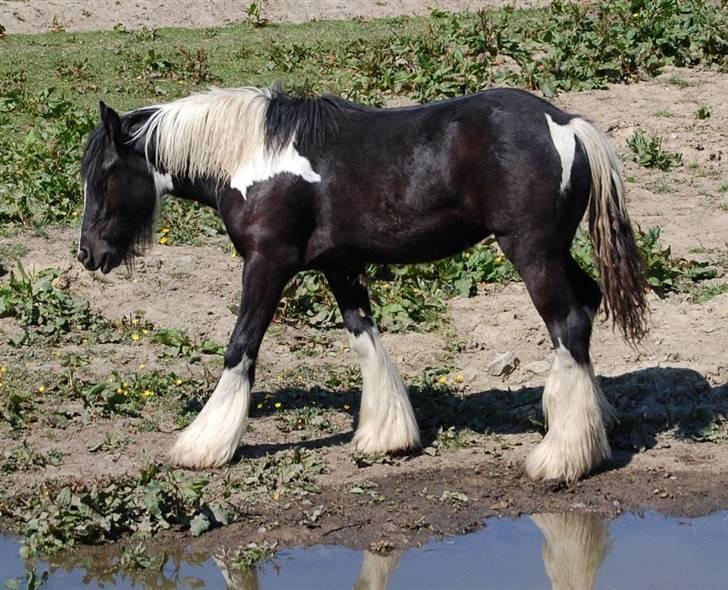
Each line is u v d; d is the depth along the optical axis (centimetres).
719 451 1040
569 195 938
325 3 2606
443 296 1361
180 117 1009
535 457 991
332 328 1315
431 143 954
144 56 2153
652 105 1908
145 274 1404
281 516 938
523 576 862
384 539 909
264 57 2169
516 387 1165
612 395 1120
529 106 946
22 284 1330
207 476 995
